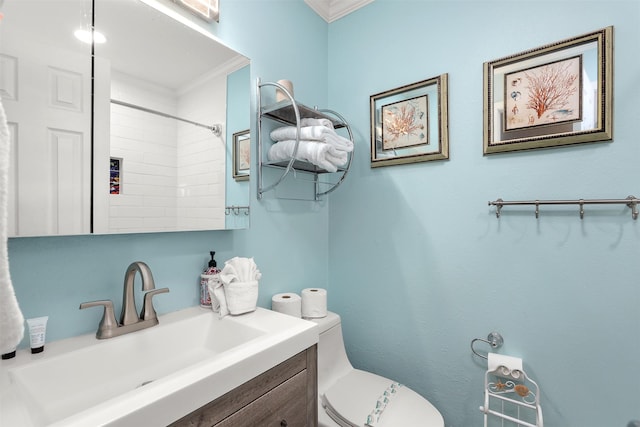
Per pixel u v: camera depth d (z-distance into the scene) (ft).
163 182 3.18
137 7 3.02
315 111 4.42
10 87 2.25
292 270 4.98
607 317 3.42
